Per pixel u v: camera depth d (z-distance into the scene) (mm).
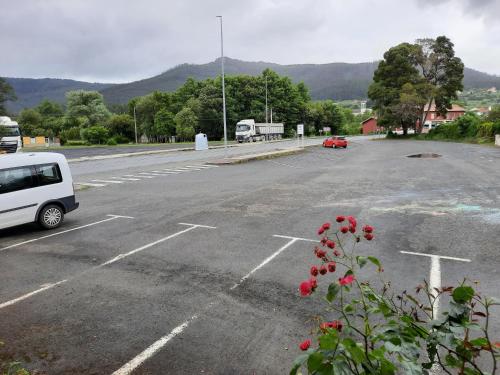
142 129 97625
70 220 12453
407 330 2229
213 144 65750
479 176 20766
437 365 4461
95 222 12078
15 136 42188
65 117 104750
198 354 4887
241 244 9477
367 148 50000
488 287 6664
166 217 12508
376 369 2014
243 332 5383
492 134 52000
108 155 43250
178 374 4504
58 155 11789
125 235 10516
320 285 6887
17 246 9773
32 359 4879
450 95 73438
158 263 8266
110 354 4934
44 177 11273
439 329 2172
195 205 14375
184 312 6020
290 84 104688
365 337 2217
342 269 7641
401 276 7254
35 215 11055
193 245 9477
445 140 64250
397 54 74312
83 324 5723
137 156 41375
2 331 5594
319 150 46906
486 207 12930
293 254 8664
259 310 6020
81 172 27312
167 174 24672
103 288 7020
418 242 9305
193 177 22953
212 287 6941
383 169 25766
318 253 2930
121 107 163750
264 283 7066
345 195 16000
